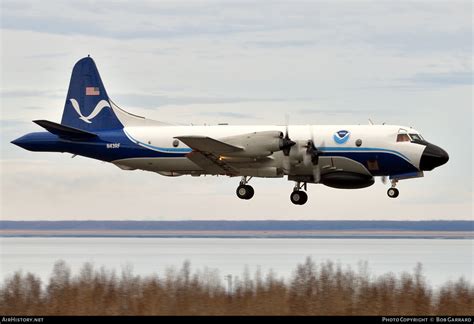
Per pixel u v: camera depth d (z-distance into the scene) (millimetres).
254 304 76000
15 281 84062
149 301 76438
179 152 142375
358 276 85375
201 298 77812
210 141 128125
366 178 137250
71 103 152375
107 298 79062
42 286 86062
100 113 151000
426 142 135875
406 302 78625
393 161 134750
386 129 136125
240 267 145000
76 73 152500
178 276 84625
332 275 85125
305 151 134500
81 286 82562
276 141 131500
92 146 146625
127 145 144875
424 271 139375
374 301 78125
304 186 142125
